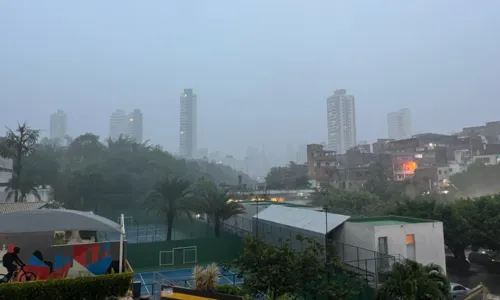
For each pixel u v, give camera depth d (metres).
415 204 35.47
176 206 42.44
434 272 17.77
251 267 18.81
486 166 81.12
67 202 65.50
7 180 61.88
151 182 78.06
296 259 18.67
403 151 111.75
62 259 15.23
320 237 27.34
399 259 22.08
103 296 14.77
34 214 14.61
